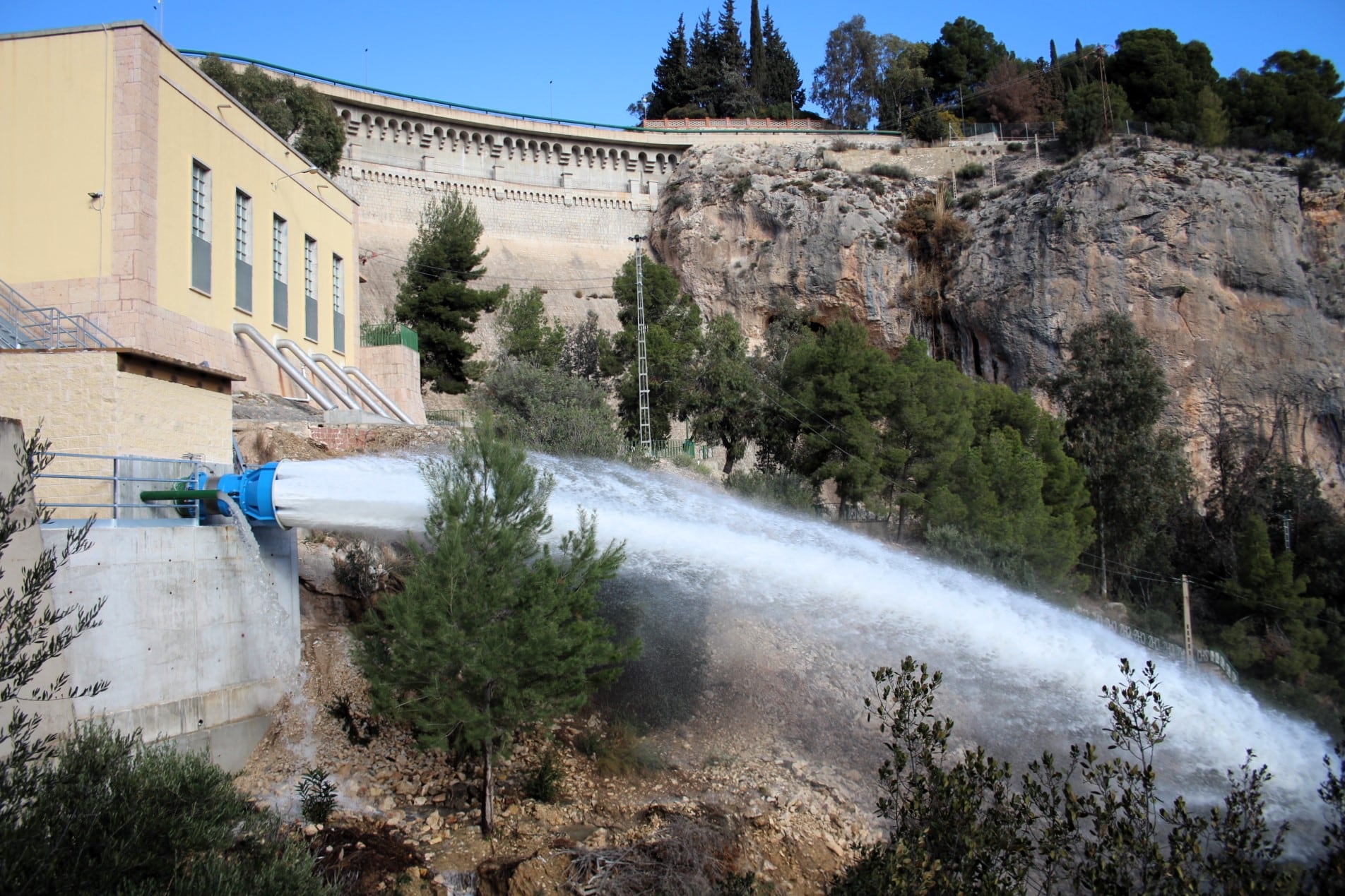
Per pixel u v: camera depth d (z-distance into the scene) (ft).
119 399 45.88
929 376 123.65
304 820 41.01
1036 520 109.60
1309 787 68.64
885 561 89.61
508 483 43.06
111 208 68.03
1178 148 224.94
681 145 252.21
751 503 101.40
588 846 42.06
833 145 257.14
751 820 47.19
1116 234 206.18
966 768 35.06
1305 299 205.67
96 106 68.95
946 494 108.68
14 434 35.09
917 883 31.19
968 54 318.45
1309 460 198.18
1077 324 205.36
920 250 228.22
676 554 71.26
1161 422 198.80
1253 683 114.93
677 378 148.77
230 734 45.01
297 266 94.99
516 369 128.16
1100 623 106.63
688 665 63.31
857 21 326.85
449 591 40.88
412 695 41.81
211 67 152.76
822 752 58.03
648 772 51.75
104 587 38.99
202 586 44.62
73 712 36.27
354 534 55.83
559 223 237.04
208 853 29.12
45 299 67.92
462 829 42.98
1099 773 32.99
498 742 44.98
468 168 230.48
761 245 225.56
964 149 256.32
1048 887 31.58
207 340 76.64
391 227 211.00
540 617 41.42
